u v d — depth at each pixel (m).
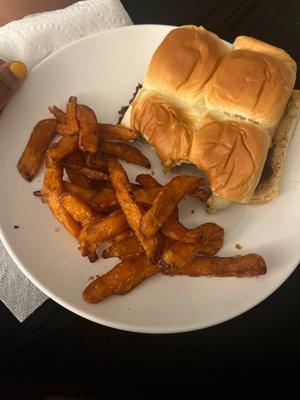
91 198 0.24
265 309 0.24
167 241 0.23
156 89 0.26
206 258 0.23
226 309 0.22
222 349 0.22
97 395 0.21
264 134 0.25
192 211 0.26
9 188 0.25
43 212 0.25
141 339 0.22
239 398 0.21
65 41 0.30
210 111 0.25
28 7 0.32
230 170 0.24
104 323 0.21
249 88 0.24
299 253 0.24
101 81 0.29
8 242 0.23
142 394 0.21
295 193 0.26
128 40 0.30
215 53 0.26
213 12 0.32
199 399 0.21
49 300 0.23
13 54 0.29
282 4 0.32
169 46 0.26
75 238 0.24
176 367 0.22
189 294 0.23
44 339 0.22
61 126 0.26
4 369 0.21
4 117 0.27
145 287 0.23
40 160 0.26
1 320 0.22
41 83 0.28
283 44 0.31
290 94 0.27
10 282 0.23
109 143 0.26
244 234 0.25
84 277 0.23
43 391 0.21
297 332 0.23
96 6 0.30
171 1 0.33
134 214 0.23
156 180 0.27
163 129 0.25
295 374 0.22
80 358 0.22
